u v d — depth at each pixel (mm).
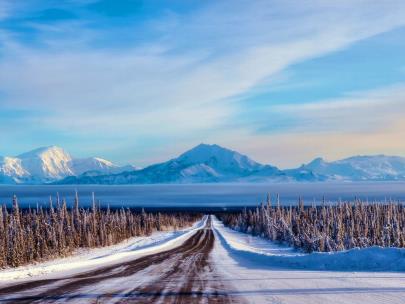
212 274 23531
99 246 86812
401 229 91000
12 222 56656
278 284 18219
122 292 15961
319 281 18797
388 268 22938
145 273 24297
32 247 53500
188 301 13836
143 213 157625
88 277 22188
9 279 22406
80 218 90625
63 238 65500
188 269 27109
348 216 101938
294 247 85062
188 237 100500
